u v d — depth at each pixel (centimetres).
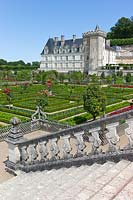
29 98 4153
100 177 538
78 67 11769
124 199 415
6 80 8188
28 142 1011
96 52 10819
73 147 1482
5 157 1566
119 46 13188
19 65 14275
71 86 6309
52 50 12612
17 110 3008
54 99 4050
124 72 9656
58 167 854
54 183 685
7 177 1148
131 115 620
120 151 646
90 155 738
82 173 670
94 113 2298
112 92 5056
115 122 661
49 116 2661
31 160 1008
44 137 911
